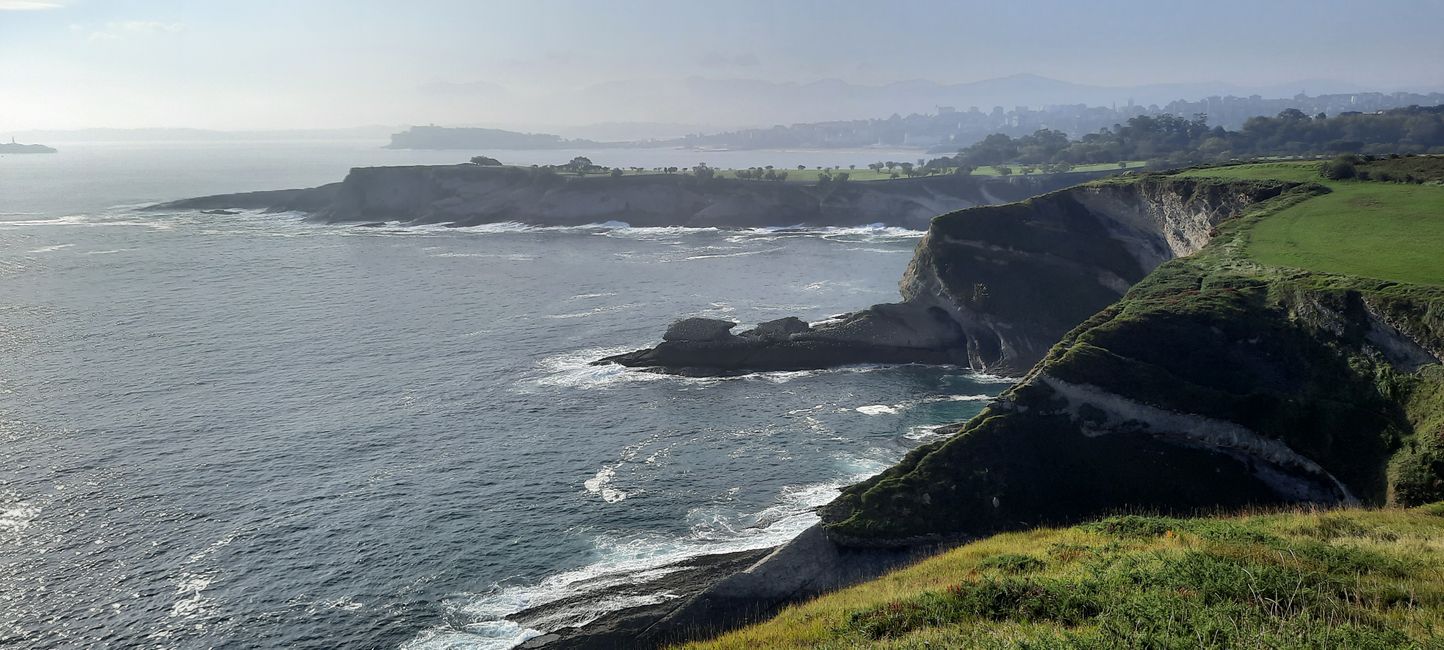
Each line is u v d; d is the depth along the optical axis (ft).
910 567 119.03
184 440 189.37
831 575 132.26
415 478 172.14
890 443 194.18
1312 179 274.16
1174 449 154.40
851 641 79.25
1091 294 279.28
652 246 514.27
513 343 276.00
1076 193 308.40
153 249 469.98
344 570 137.69
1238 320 169.48
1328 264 180.55
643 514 157.79
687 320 266.16
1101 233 303.27
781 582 129.90
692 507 160.86
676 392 231.50
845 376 252.83
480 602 129.18
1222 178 283.59
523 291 363.15
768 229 599.57
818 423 208.54
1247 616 63.62
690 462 182.50
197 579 134.72
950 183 617.62
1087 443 155.63
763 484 171.22
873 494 144.66
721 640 96.07
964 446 153.38
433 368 247.09
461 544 146.20
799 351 263.29
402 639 120.16
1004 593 80.43
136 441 188.24
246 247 487.61
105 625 122.93
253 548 143.95
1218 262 202.28
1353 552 80.64
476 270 416.87
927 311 289.33
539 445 191.01
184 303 329.72
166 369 241.55
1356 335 155.12
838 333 271.49
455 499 163.02
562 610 126.31
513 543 146.82
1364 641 57.21
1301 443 145.28
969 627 74.69
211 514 155.33
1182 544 93.30
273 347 266.77
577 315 317.01
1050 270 285.23
